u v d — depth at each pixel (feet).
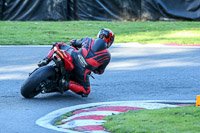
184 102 91.76
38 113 79.77
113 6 294.66
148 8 294.25
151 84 114.52
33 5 292.81
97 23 286.46
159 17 295.48
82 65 91.81
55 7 293.43
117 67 142.31
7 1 291.99
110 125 67.31
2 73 128.77
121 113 76.59
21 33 239.30
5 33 237.25
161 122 67.15
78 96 98.48
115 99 95.91
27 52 175.94
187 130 61.82
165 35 240.94
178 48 192.24
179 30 258.57
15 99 92.22
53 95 98.37
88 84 94.89
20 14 293.64
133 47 195.93
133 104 88.63
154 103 89.71
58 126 69.92
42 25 273.33
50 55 92.02
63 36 231.09
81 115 77.51
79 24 281.13
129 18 296.30
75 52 91.91
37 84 89.10
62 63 87.25
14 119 74.23
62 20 295.48
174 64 148.97
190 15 293.64
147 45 202.59
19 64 146.51
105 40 93.09
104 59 92.89
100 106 86.33
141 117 71.36
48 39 218.59
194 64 149.07
